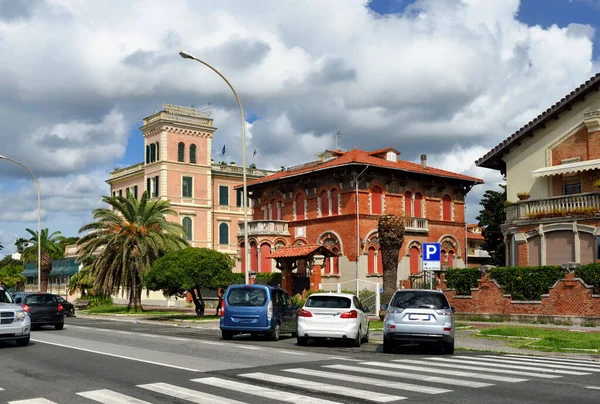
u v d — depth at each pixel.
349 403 9.04
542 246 29.91
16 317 17.75
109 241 42.47
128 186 72.25
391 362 14.30
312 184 47.91
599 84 29.98
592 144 30.22
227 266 36.53
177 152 65.81
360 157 45.66
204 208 67.19
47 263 74.88
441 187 50.28
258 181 52.41
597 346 17.83
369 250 44.94
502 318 27.47
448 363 14.23
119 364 13.63
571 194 29.38
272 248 48.25
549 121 32.06
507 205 32.09
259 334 22.38
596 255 28.06
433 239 49.03
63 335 22.83
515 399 9.43
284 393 9.84
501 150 33.69
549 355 17.05
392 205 46.59
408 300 17.09
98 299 53.19
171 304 56.28
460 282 29.64
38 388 10.52
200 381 11.09
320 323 18.86
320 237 46.94
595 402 9.23
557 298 25.86
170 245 43.47
